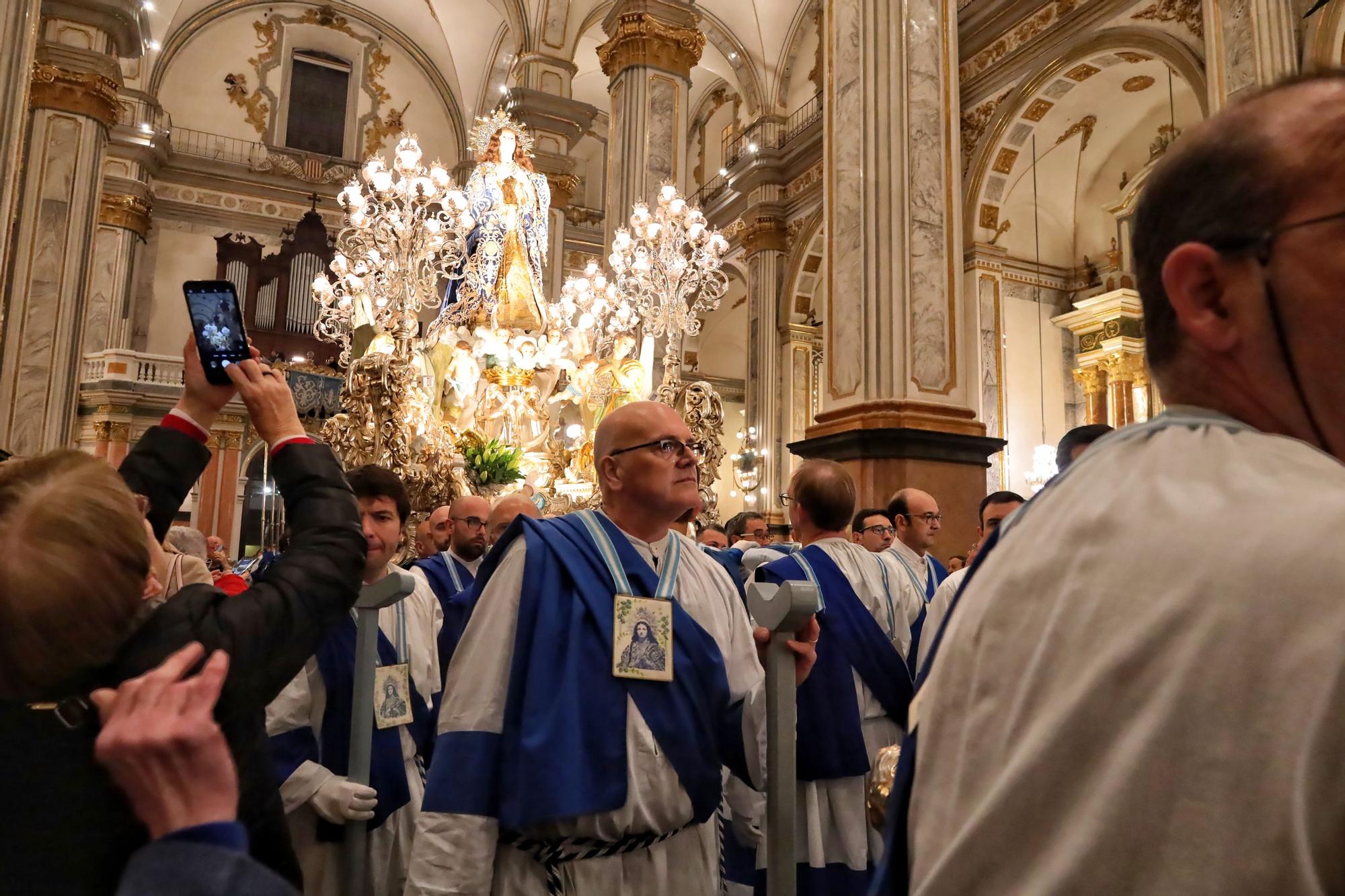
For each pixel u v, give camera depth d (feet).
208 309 4.89
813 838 9.84
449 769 5.64
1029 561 2.18
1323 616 1.62
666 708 5.80
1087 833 1.77
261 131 73.72
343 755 7.64
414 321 32.65
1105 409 47.83
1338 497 1.75
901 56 25.32
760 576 9.41
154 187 69.51
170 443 4.85
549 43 58.23
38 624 2.82
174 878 2.28
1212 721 1.68
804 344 58.23
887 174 24.80
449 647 10.14
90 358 63.41
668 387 28.68
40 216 42.52
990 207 44.86
